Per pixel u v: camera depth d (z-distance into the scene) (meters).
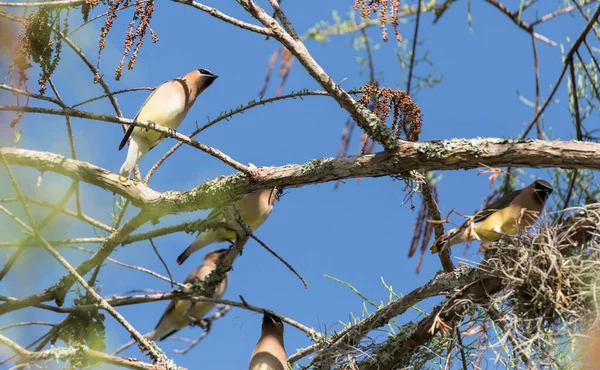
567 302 8.61
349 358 9.96
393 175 9.23
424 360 9.82
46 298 10.24
